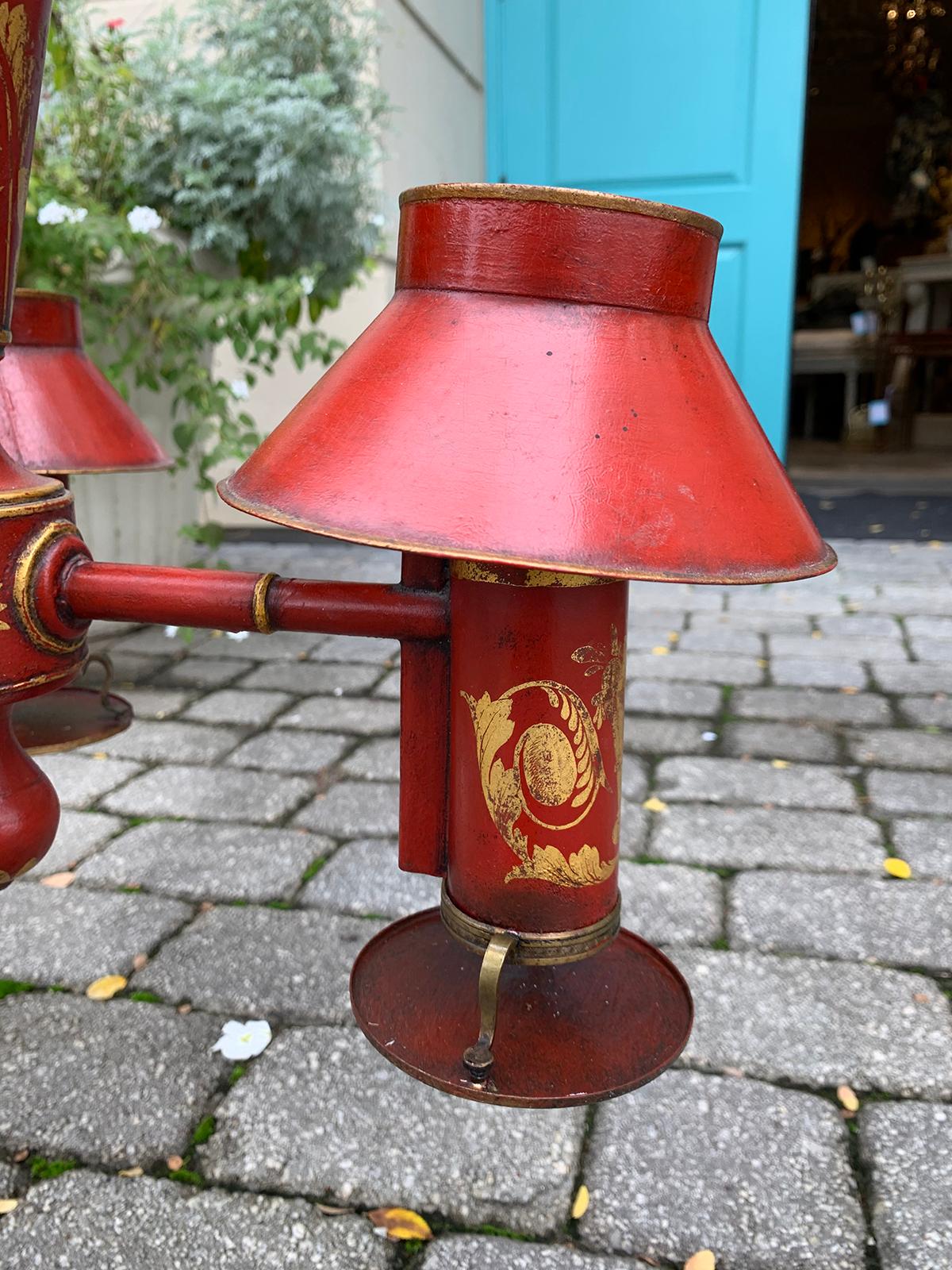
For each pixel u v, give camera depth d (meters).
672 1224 0.93
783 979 1.30
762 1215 0.93
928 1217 0.93
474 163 4.61
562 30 4.02
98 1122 1.05
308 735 2.16
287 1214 0.94
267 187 2.66
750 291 4.03
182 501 2.92
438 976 0.89
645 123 4.02
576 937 0.78
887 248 8.21
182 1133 1.04
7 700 0.71
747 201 3.96
